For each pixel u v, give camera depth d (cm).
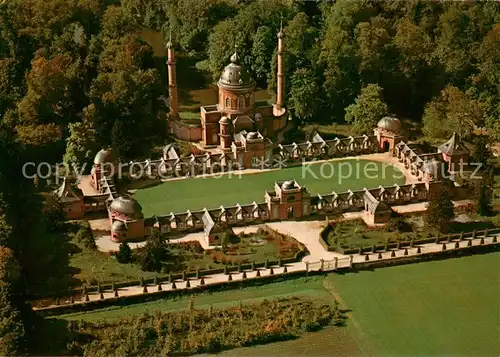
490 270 16812
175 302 15625
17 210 18600
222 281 16038
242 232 17875
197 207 19175
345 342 14500
